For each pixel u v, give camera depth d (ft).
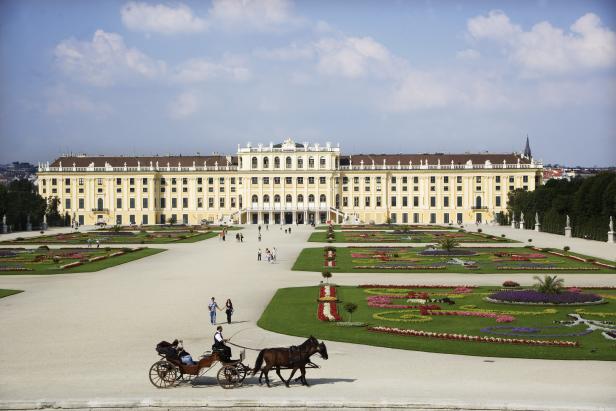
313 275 410.31
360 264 460.14
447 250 524.11
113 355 210.18
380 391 170.71
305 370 189.57
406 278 394.11
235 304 306.76
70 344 225.15
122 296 328.49
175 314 280.51
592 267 439.63
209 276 407.44
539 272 419.74
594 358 202.39
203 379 185.68
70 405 163.32
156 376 186.29
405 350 215.51
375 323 257.55
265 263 480.64
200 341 231.09
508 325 250.57
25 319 269.03
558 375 184.14
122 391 173.88
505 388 172.04
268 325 256.32
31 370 193.57
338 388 174.40
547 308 285.23
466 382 178.09
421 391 170.09
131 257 519.19
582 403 158.20
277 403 163.22
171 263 481.87
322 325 255.50
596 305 290.97
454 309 283.59
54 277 402.93
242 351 196.95
